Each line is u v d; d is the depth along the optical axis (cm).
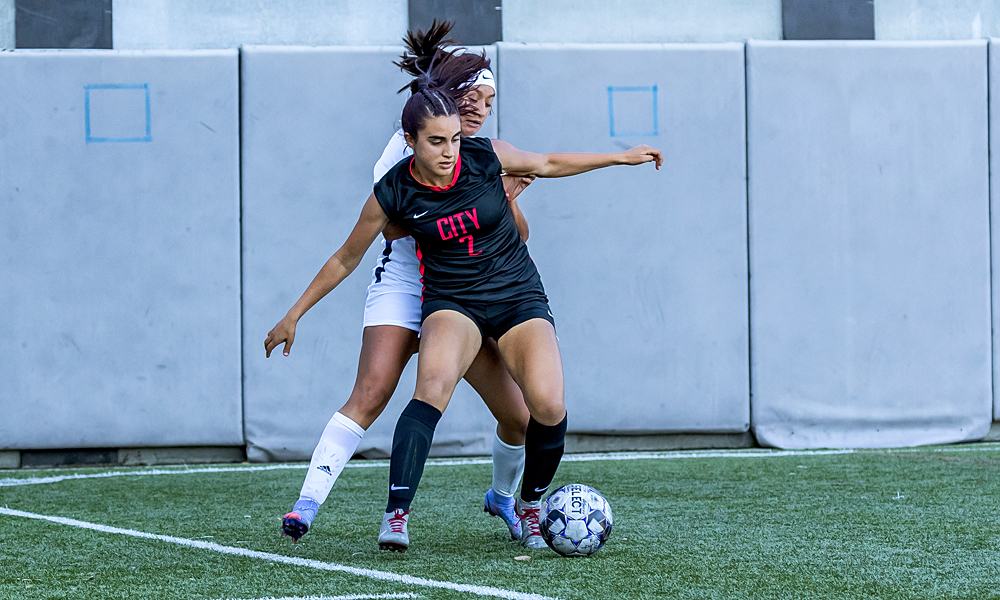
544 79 2345
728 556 1118
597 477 1869
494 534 1280
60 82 2262
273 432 2292
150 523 1412
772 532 1283
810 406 2392
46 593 960
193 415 2281
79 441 2261
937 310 2420
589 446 2389
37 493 1756
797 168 2389
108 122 2269
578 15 2455
